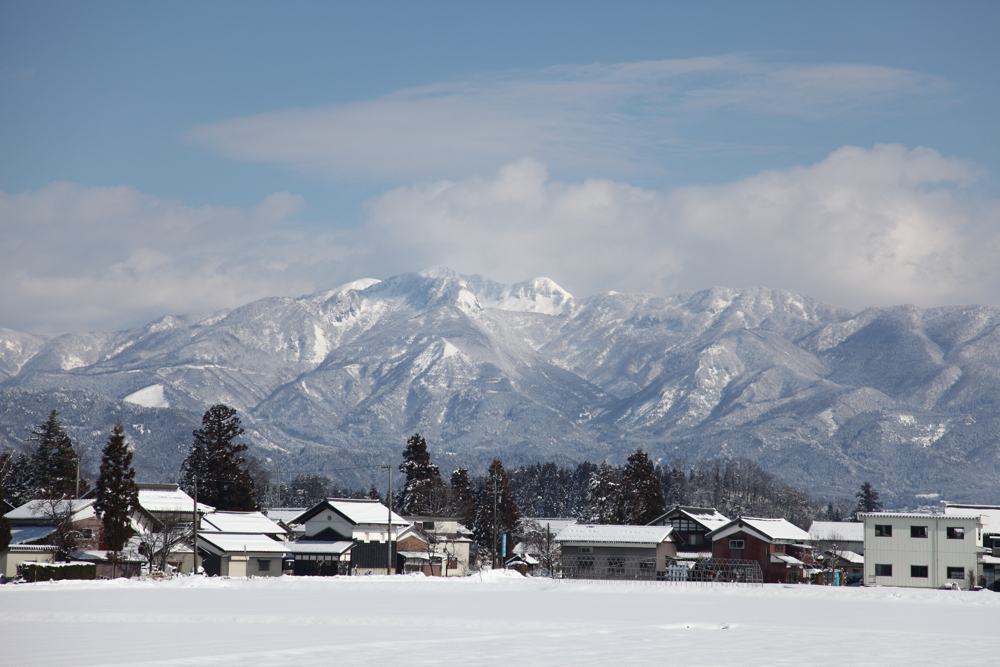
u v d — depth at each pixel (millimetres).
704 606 79750
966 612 75438
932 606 82812
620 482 186125
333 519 154625
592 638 54719
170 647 49938
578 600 85500
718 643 52719
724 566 143875
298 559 148625
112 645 50750
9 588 96375
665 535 153125
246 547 139250
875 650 50375
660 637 55469
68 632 56812
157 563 132125
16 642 51938
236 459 173500
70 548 122625
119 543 121750
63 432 173625
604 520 182625
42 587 97875
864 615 71875
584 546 153500
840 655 48438
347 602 80062
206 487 168250
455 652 48531
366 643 51844
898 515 135250
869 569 135750
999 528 140625
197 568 125500
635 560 150750
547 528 168875
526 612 71625
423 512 198000
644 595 94625
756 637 55719
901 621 67000
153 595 87188
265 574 141125
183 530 133250
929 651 50062
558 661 45781
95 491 135875
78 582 102812
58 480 159875
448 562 166000
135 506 128250
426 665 44312
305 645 50938
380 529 154125
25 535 122750
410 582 112312
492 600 84375
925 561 132750
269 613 68562
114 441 124062
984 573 132500
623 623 63594
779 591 101312
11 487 166750
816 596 94812
